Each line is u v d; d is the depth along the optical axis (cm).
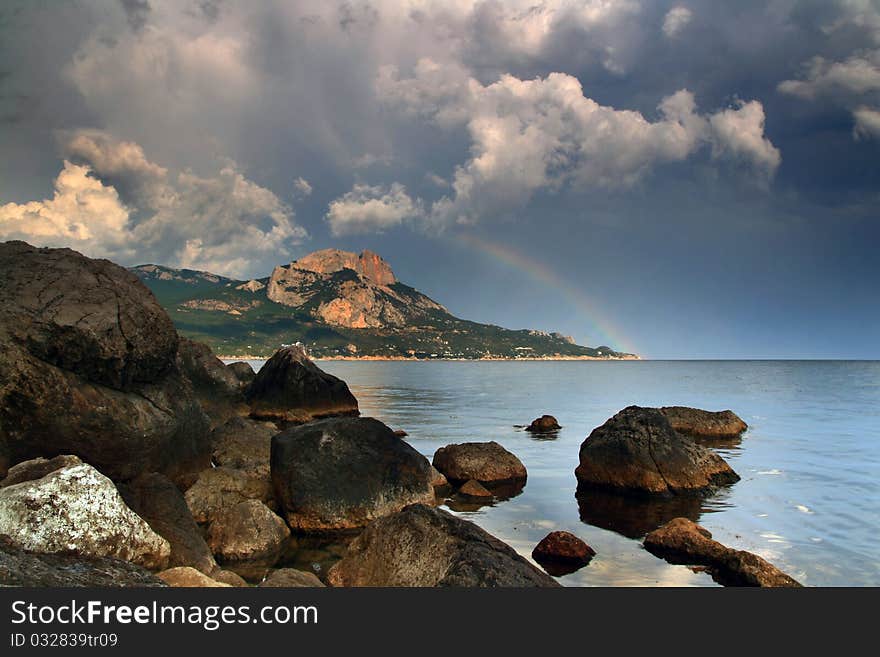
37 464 1214
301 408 4538
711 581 1309
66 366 1448
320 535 1669
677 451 2169
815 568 1392
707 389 9012
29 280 1534
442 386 9956
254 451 2289
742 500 2027
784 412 5209
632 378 13438
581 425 4356
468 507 1966
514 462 2377
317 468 1748
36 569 975
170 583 1043
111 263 1769
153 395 1686
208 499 1689
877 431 3894
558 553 1438
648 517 1838
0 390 1333
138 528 1159
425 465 1895
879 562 1432
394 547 1091
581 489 2217
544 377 14062
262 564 1434
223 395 3753
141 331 1619
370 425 1891
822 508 1919
